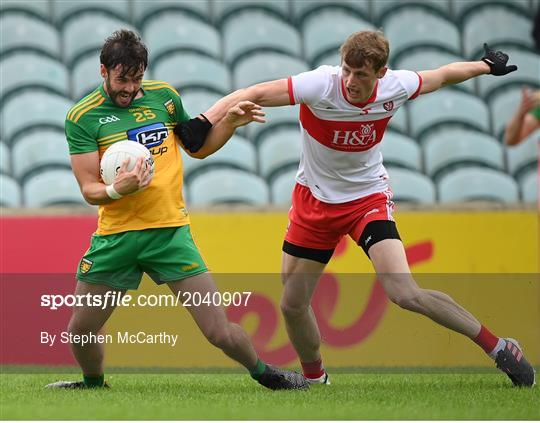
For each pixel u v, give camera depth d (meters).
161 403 16.27
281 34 43.56
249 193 38.03
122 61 16.12
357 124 17.80
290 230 19.22
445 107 41.94
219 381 21.31
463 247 28.30
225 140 17.48
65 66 41.69
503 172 40.56
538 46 42.97
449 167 40.41
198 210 30.27
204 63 42.34
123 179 16.27
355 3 44.72
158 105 17.27
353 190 18.61
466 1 45.38
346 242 26.81
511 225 28.50
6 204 36.91
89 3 43.22
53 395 17.61
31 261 26.59
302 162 19.05
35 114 39.91
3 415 14.63
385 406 15.92
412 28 44.53
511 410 15.53
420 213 28.42
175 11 43.62
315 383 20.27
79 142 16.92
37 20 42.62
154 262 17.27
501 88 43.19
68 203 37.34
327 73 17.58
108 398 17.06
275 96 17.44
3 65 41.12
